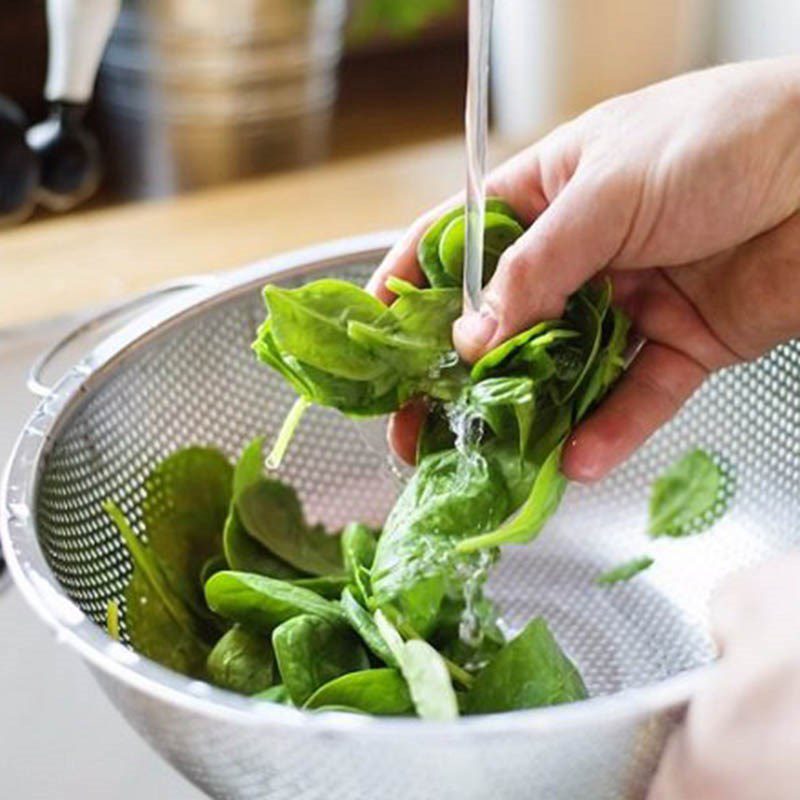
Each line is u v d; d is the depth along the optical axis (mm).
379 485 810
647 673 736
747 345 737
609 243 667
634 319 734
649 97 693
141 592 703
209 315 759
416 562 639
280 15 989
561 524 799
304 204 968
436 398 667
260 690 668
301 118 1032
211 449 753
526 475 648
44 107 1037
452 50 1197
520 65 1029
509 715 544
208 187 1026
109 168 1043
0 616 734
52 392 694
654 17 1021
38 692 701
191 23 971
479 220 647
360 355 660
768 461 764
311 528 760
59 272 901
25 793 659
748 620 579
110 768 669
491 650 678
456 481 651
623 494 799
